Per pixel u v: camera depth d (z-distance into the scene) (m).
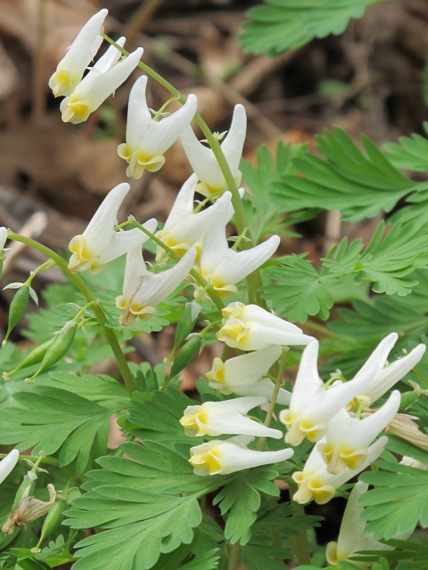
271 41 0.48
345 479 0.33
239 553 0.34
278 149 0.44
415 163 0.43
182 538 0.32
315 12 0.47
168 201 0.69
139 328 0.37
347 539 0.34
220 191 0.36
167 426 0.35
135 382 0.37
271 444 0.35
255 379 0.34
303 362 0.32
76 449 0.35
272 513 0.35
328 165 0.42
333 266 0.36
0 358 0.39
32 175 0.71
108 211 0.34
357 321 0.42
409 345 0.37
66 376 0.38
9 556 0.35
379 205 0.41
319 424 0.32
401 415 0.33
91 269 0.34
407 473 0.33
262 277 0.41
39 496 0.37
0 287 0.58
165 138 0.34
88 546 0.33
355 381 0.32
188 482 0.34
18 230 0.63
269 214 0.43
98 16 0.34
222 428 0.33
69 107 0.34
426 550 0.33
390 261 0.37
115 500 0.33
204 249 0.35
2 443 0.35
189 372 0.54
